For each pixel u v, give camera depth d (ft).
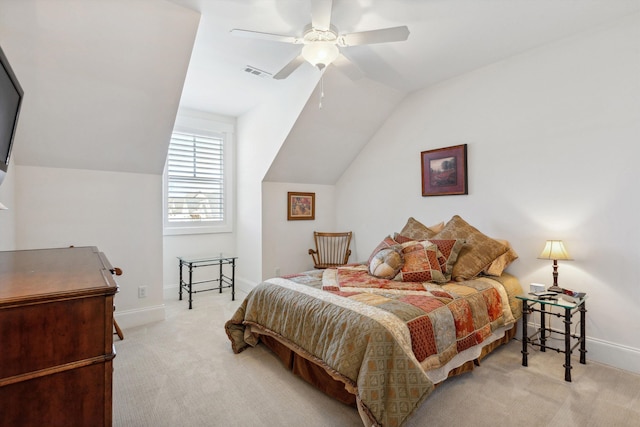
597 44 8.10
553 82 8.86
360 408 5.29
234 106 14.05
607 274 7.98
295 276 9.31
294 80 11.44
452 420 5.84
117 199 10.23
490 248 9.25
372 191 14.05
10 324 2.74
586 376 7.39
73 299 3.01
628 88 7.65
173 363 7.99
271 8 7.19
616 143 7.82
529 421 5.81
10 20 6.18
